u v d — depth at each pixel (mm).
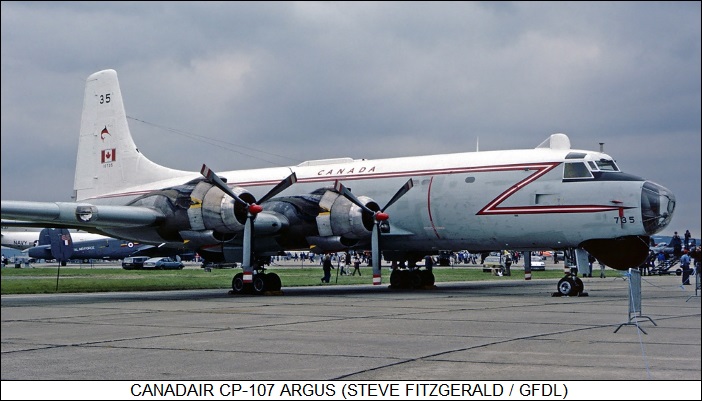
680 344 12156
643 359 10641
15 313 18438
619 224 23078
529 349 11648
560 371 9734
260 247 26781
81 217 23938
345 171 28375
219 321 16156
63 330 14469
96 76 32219
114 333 13938
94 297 25328
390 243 27609
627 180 23281
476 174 25500
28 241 79812
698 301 22531
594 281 40469
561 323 15414
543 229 24266
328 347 11945
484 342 12461
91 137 32125
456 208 25672
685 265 34000
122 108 31453
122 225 25156
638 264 23703
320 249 25984
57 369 10055
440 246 26984
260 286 26172
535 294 25969
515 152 25406
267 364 10383
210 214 24578
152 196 25922
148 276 46656
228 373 9742
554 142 25766
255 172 30750
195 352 11477
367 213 25703
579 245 24219
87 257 67062
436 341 12617
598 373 9578
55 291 28938
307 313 18047
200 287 32281
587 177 23703
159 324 15555
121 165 31172
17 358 10961
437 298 23750
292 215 26031
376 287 32094
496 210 24922
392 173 27281
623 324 14352
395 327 14781
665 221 22984
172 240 25875
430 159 26969
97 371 9914
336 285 35312
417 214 26500
